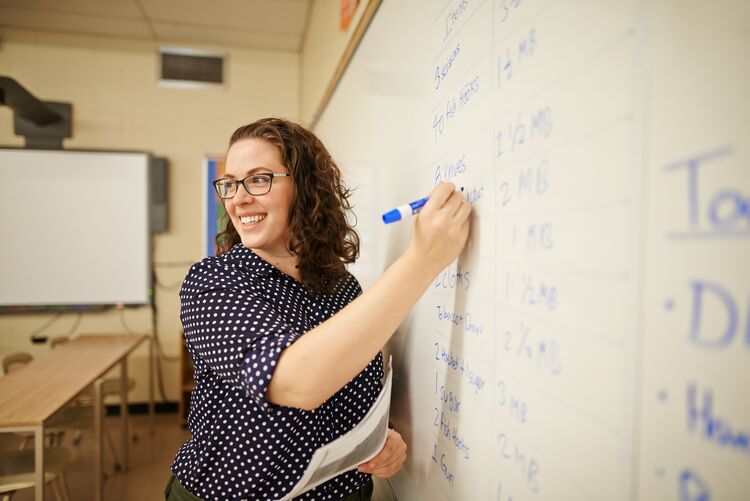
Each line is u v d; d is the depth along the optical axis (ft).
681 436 0.92
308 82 9.55
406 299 1.83
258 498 2.28
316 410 2.37
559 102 1.32
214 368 1.92
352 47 4.55
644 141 1.01
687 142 0.91
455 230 1.86
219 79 11.01
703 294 0.88
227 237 3.39
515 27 1.56
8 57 10.02
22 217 10.06
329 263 2.83
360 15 4.54
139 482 7.75
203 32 10.23
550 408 1.35
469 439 1.93
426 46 2.51
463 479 1.98
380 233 3.55
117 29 10.09
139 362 10.71
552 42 1.35
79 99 10.36
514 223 1.57
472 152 1.91
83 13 9.35
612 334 1.10
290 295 2.51
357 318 1.74
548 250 1.37
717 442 0.85
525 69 1.50
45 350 10.21
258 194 2.54
